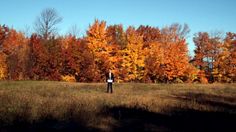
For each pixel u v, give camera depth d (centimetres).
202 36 6500
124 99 1836
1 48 5844
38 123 1033
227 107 1561
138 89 3064
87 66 5297
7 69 5747
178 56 5828
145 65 5709
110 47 5488
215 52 6400
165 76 5872
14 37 5969
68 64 5338
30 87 2878
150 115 1256
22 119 1056
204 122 1110
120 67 5675
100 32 5412
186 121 1131
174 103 1647
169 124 1086
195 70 6122
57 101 1559
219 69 6247
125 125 1062
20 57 5778
